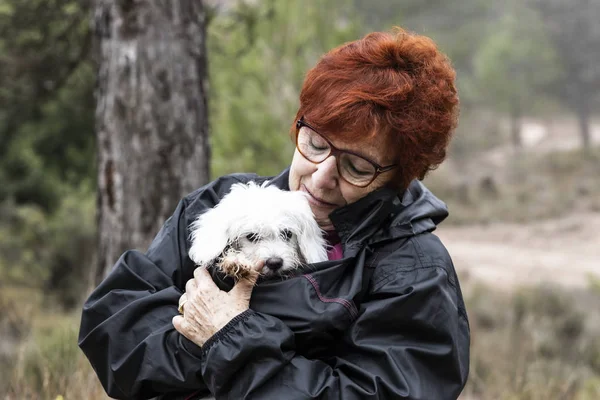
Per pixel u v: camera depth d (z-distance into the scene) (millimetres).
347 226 2453
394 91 2385
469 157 41594
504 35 44844
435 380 2256
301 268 2680
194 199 2811
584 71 45625
